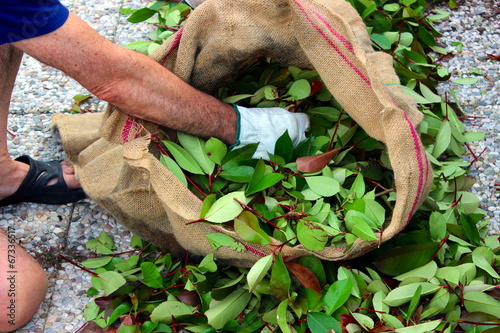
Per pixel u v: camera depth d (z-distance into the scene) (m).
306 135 1.50
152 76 1.20
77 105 1.72
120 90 1.17
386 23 1.78
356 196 1.31
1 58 1.26
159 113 1.24
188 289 1.20
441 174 1.47
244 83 1.53
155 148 1.34
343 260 1.30
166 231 1.34
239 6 1.30
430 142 1.50
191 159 1.32
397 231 1.14
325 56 1.26
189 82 1.38
